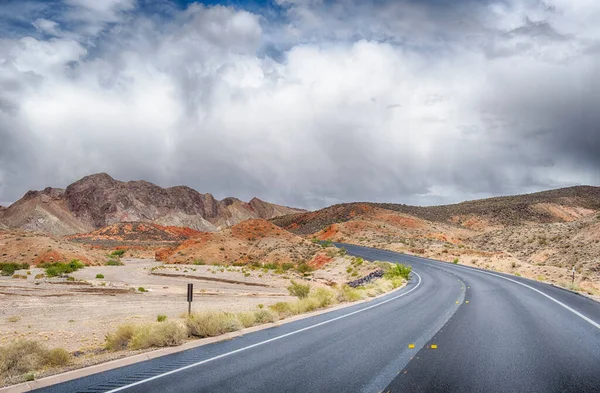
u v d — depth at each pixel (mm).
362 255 68438
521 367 8484
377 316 15789
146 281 47906
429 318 15039
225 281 47562
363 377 7844
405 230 126750
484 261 57688
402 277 36688
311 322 14602
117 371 8422
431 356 9375
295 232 157875
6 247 76375
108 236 182500
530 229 78938
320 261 66500
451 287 28766
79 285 41125
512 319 14664
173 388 7281
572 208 145250
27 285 39656
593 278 37250
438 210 163000
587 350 9992
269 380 7707
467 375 7938
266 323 14500
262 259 75500
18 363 9086
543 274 42531
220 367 8656
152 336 11016
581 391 7094
